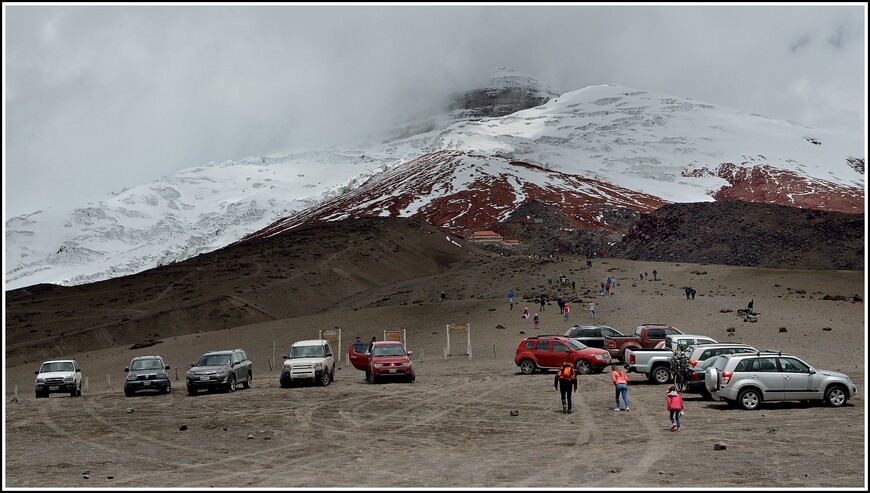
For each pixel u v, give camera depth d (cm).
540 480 1593
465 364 5019
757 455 1795
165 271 14875
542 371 4209
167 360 6719
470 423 2436
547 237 18662
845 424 2173
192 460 1916
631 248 14762
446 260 15875
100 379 5878
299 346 3941
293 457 1923
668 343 3803
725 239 12975
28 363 8394
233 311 10900
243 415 2738
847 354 4416
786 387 2525
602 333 4412
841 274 8706
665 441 2014
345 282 13412
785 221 12900
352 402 3038
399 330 6994
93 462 1922
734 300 7025
